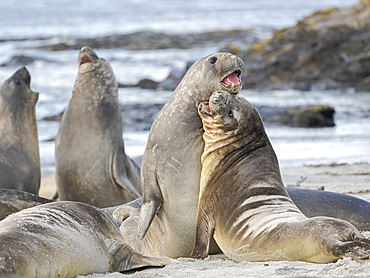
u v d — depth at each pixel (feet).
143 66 455.63
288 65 372.79
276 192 70.90
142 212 76.54
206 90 79.56
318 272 56.18
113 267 66.03
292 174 143.95
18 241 55.06
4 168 114.42
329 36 375.86
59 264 57.57
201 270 63.67
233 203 70.95
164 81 368.48
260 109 258.16
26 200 84.69
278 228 64.64
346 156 175.11
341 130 234.79
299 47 379.55
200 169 77.15
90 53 122.72
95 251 63.41
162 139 78.64
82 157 119.65
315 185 124.57
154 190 77.36
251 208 69.36
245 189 71.15
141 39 588.09
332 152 182.91
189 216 76.64
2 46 613.52
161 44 575.79
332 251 58.39
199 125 78.38
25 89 120.98
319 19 408.26
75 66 458.91
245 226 68.39
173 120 79.30
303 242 61.11
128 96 322.75
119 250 66.90
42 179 151.94
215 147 75.05
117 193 120.57
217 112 74.28
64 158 120.98
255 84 366.84
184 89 80.89
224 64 78.89
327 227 60.13
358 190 116.47
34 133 121.70
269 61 376.48
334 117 265.54
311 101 305.53
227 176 72.95
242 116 74.90
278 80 365.61
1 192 83.30
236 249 68.69
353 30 378.32
